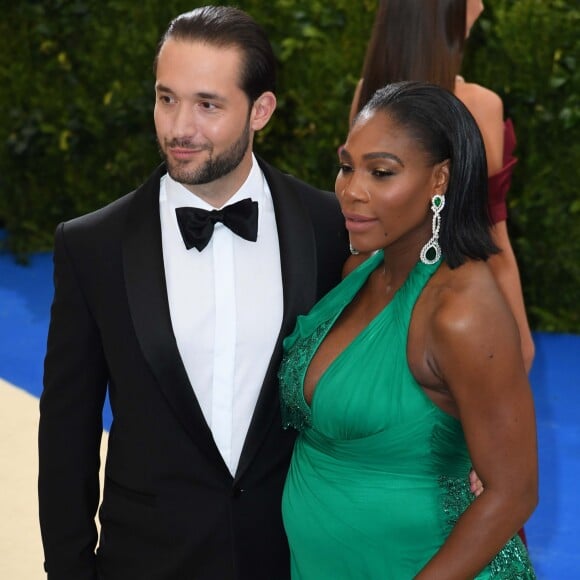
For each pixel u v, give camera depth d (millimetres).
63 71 14680
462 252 4094
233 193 4895
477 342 3934
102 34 14227
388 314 4230
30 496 9062
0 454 9773
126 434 4828
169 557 4824
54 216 15656
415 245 4230
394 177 4039
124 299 4723
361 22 12523
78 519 4984
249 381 4836
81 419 4922
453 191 4090
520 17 11758
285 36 12742
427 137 4035
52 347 4887
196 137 4531
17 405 10828
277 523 4926
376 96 4176
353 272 4578
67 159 15000
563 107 11797
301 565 4598
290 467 4672
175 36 4566
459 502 4301
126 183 14781
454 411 4160
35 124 15008
